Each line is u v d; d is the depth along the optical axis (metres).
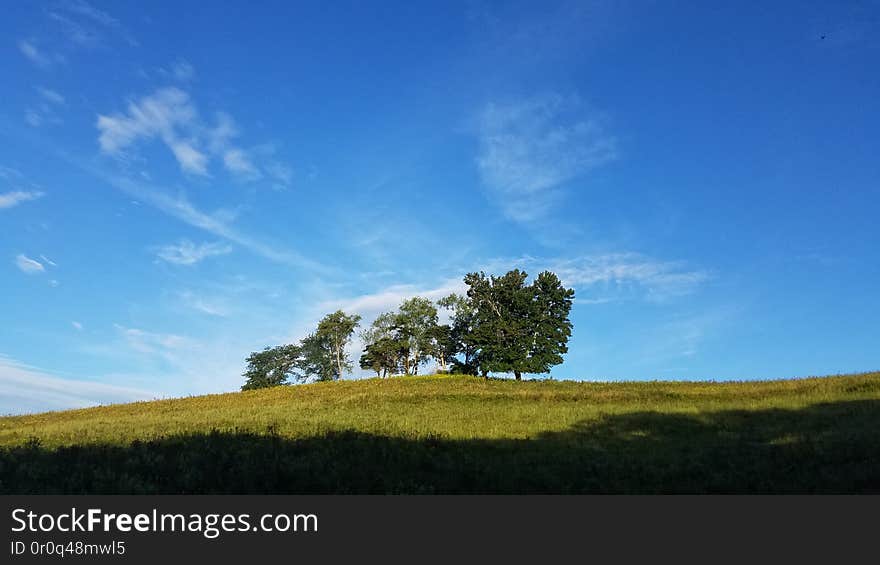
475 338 75.00
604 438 21.95
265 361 108.50
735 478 14.17
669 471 15.52
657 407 30.97
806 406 27.25
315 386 65.81
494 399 39.38
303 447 18.89
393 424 25.86
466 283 79.25
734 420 24.77
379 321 102.31
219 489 13.73
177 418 29.58
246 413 32.28
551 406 33.38
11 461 16.19
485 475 15.17
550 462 17.27
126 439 20.92
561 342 74.19
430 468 16.59
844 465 14.46
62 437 22.50
